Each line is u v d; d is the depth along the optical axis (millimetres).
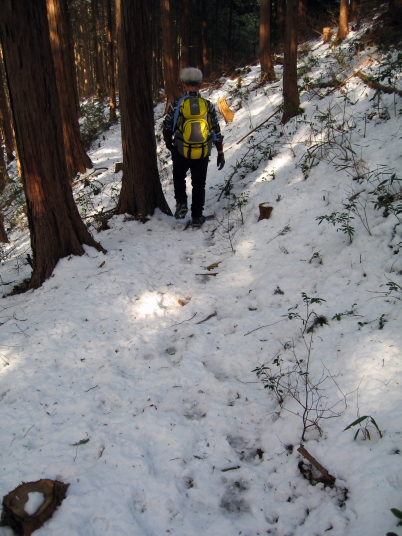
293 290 3754
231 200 6293
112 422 2535
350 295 3348
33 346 3365
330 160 5496
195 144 5035
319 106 7867
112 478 2119
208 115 5066
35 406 2725
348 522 1746
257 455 2320
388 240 3723
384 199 3980
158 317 3805
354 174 4922
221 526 1883
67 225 4617
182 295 4199
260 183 6309
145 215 6008
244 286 4172
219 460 2271
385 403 2234
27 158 4281
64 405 2725
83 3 30172
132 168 5910
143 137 5820
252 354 3105
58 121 4383
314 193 5074
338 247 4043
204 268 4684
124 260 4734
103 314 3766
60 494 1962
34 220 4465
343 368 2627
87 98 32000
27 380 2975
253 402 2656
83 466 2219
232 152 8430
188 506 2006
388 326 2818
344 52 10516
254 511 1965
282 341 3182
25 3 3881
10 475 2184
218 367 3070
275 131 8055
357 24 13070
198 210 5648
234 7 25359
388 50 8320
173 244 5293
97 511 1917
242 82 14016
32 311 3920
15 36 3908
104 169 12008
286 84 8070
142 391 2828
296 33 7793
